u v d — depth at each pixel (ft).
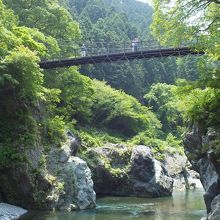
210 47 69.36
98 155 136.05
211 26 72.54
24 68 99.45
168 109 255.50
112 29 306.55
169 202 111.65
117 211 92.43
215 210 57.26
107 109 191.62
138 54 130.52
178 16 73.87
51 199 93.91
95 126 185.88
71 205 94.84
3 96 101.86
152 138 193.88
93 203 99.50
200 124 73.77
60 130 114.52
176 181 156.56
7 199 93.76
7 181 93.81
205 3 73.26
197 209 95.96
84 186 100.17
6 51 102.37
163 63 319.27
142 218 81.30
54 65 138.82
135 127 197.88
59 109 141.90
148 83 295.89
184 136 82.48
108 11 358.02
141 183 132.57
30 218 80.48
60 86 156.35
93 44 255.29
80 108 169.48
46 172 98.43
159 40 77.41
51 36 147.84
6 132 100.58
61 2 289.74
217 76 68.49
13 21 124.26
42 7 155.84
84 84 167.43
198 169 77.61
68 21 160.76
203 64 70.33
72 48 160.56
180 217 82.43
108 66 262.67
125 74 267.59
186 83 71.51
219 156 64.80
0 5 116.98
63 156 104.68
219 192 65.72
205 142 69.77
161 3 75.20
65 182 99.19
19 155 94.63
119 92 213.46
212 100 74.08
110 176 133.18
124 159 140.15
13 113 103.14
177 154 173.88
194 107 75.61
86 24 289.33
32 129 102.83
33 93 105.81
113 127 193.67
